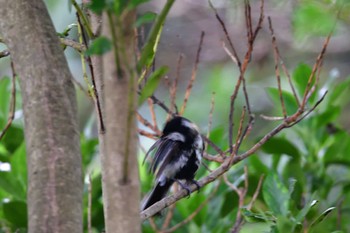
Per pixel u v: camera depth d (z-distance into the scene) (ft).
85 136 36.01
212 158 28.19
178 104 60.03
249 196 33.91
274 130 25.16
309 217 32.94
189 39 64.23
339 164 36.50
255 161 34.65
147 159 36.11
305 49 59.98
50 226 18.43
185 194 24.94
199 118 58.54
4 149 34.94
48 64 20.42
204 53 63.57
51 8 56.90
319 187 35.60
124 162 15.81
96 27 21.98
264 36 61.72
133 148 15.97
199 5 65.41
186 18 65.26
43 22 21.04
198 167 31.53
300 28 28.86
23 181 32.76
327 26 28.37
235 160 24.98
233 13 41.65
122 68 15.90
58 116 19.74
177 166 31.01
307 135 36.91
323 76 61.26
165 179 30.94
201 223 34.04
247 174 31.37
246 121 57.16
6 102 36.88
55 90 20.10
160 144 31.27
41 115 19.70
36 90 20.07
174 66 62.64
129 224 15.90
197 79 62.08
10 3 21.17
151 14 16.34
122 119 15.96
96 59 22.76
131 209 15.96
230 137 26.96
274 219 25.05
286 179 34.40
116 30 15.55
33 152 19.34
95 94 21.81
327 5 28.96
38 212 18.61
